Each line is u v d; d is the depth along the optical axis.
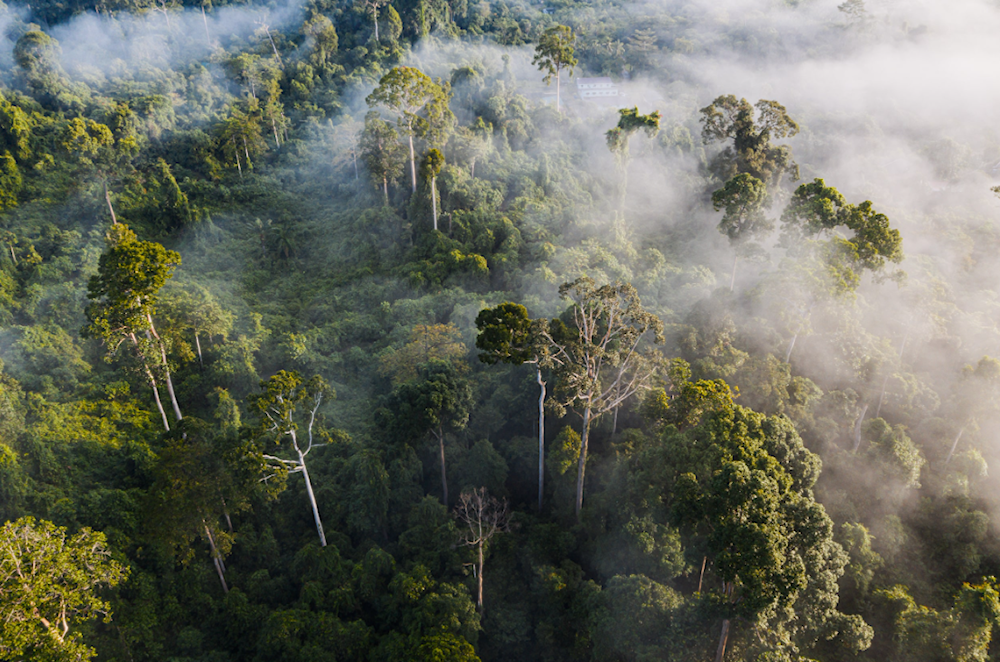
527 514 56.03
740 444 42.25
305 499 57.00
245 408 68.12
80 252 92.69
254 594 50.03
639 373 50.72
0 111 112.19
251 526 54.81
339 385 73.75
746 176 67.38
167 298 75.50
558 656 45.06
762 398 53.78
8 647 30.77
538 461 58.72
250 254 105.06
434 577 49.38
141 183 113.81
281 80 153.62
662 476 44.47
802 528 35.22
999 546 48.56
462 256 89.44
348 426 65.94
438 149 97.25
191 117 137.25
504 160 105.31
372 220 102.88
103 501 51.69
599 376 53.00
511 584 49.69
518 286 84.56
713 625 37.22
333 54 164.00
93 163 98.12
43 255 93.75
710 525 38.38
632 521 44.47
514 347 48.75
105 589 45.72
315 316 89.06
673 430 46.66
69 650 32.81
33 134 117.94
